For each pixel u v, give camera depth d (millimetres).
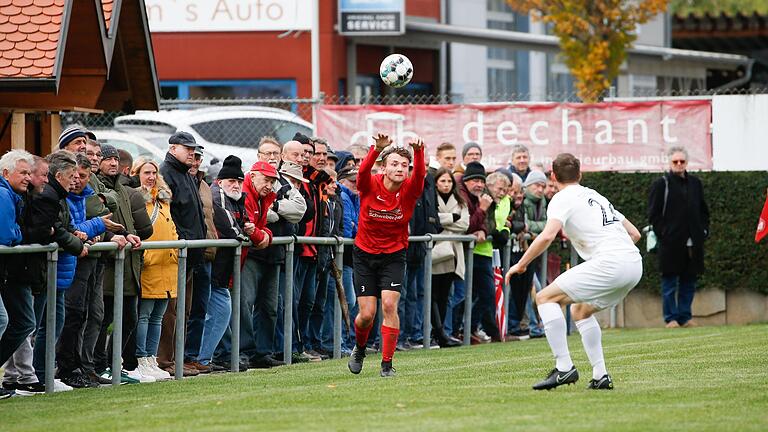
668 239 53781
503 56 94375
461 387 29406
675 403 26172
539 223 48500
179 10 81125
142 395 29172
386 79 36969
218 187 35625
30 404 27812
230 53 81188
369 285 32469
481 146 57562
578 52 74750
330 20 80938
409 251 42531
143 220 33094
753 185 56375
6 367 30719
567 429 22719
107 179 33031
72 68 41656
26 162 28922
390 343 32375
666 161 57469
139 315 33531
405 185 32062
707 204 55906
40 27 38000
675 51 89438
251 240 35688
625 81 91375
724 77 105750
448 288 44625
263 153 38156
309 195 39062
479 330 47562
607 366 33969
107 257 32656
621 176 57094
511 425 23266
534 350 41062
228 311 35594
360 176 31766
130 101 47719
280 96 81125
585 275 27828
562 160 28406
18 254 29094
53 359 30016
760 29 98938
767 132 57156
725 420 23781
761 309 56906
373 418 24422
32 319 29719
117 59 45906
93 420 24953
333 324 41000
